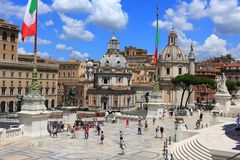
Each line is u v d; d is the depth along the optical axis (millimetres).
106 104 157250
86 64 186375
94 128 63188
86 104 167375
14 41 142250
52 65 148125
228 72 167875
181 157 33719
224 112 72250
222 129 46156
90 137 51812
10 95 129875
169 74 146625
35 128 48562
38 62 155750
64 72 184750
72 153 39594
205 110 101125
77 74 180750
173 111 86375
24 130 48188
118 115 78000
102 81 164125
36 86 49281
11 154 38188
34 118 48062
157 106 76000
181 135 45969
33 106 48219
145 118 76188
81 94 168500
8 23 140625
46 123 50594
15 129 46562
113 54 167500
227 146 33344
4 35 137375
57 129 54500
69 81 182750
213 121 58938
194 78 112312
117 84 163375
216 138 38188
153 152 40594
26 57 161250
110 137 52094
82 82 169750
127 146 44469
